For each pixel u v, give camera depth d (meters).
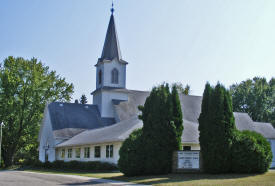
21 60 53.88
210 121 24.00
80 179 23.84
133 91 56.78
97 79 56.28
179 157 24.56
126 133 32.47
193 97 56.12
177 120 25.59
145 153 24.66
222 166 23.42
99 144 38.00
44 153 53.56
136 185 19.22
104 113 53.12
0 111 51.00
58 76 57.72
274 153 46.28
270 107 72.12
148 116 25.38
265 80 74.62
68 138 47.84
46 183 20.80
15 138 54.75
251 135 24.88
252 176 21.89
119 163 24.84
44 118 54.66
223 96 24.22
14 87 51.28
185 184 18.80
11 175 29.28
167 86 26.19
